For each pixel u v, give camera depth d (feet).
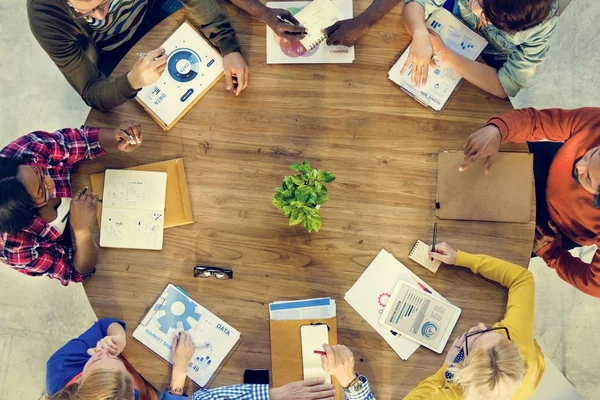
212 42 6.74
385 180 6.49
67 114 9.66
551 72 9.75
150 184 6.45
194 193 6.49
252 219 6.44
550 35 6.34
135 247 6.37
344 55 6.72
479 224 6.41
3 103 9.68
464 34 6.91
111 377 5.49
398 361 6.13
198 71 6.70
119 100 6.47
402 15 6.77
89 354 6.12
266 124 6.61
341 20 6.71
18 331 9.17
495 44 6.88
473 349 5.67
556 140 6.73
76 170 6.57
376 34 6.78
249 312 6.25
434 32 6.78
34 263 6.20
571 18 9.87
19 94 9.71
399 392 6.08
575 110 6.58
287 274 6.33
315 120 6.61
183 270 6.35
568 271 7.09
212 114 6.63
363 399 5.90
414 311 6.22
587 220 6.88
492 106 6.65
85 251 6.18
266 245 6.39
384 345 6.16
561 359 9.06
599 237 6.86
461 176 6.43
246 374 6.11
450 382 5.85
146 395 6.36
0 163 5.78
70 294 9.25
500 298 6.28
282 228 6.41
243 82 6.61
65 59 6.50
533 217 6.41
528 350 5.98
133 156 6.56
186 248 6.39
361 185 6.48
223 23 6.59
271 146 6.57
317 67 6.70
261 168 6.54
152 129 6.62
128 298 6.31
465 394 5.60
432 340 6.15
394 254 6.38
